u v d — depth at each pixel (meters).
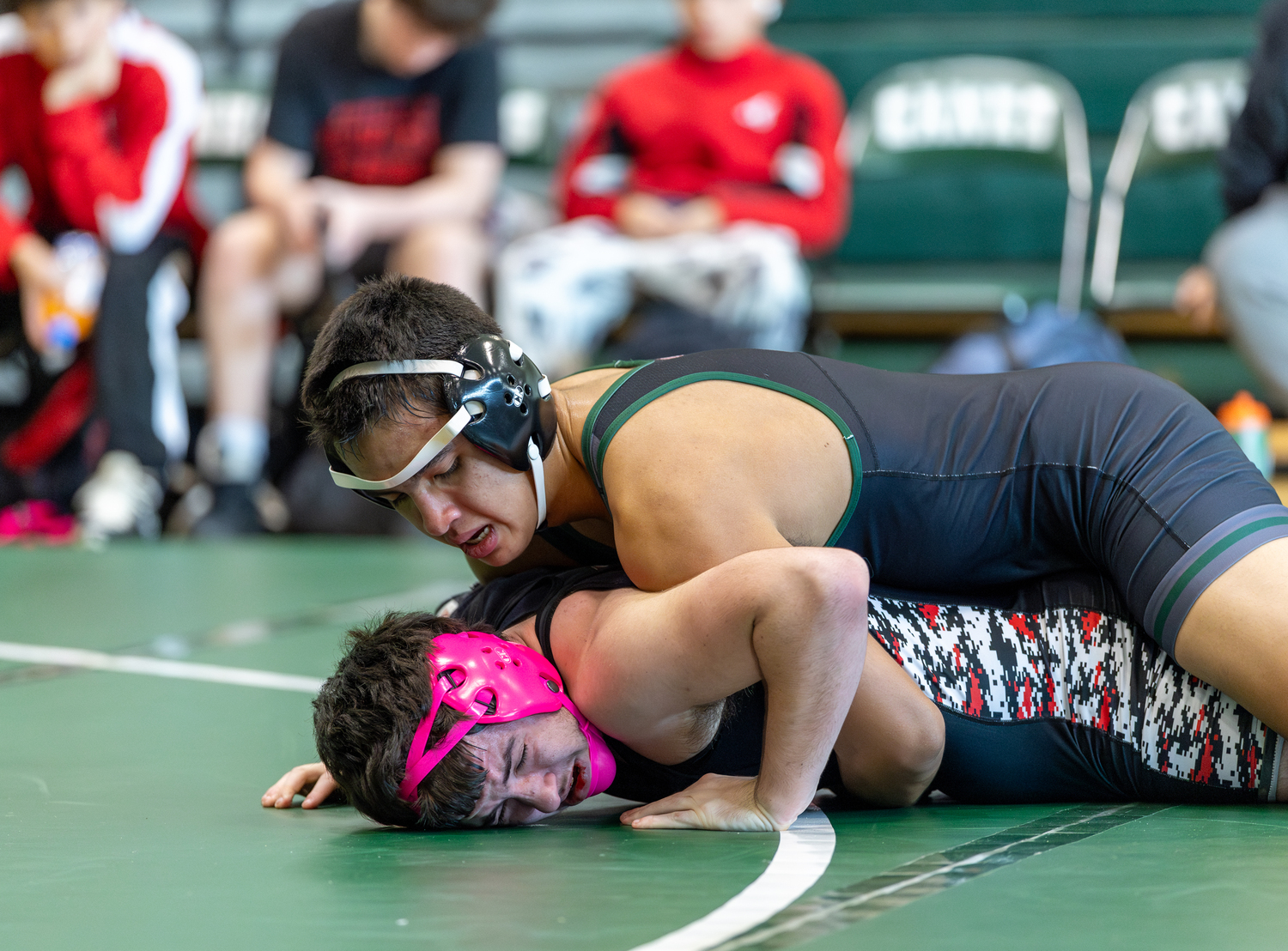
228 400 20.20
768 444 5.75
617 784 6.07
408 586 14.76
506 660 5.50
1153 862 4.83
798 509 5.76
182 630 12.11
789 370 6.26
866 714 5.72
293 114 19.69
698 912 4.26
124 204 20.25
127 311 20.27
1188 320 22.02
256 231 19.64
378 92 19.64
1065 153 20.91
